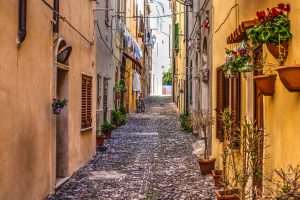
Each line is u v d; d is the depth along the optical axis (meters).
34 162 7.22
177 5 35.66
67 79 9.60
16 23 6.22
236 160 7.77
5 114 5.88
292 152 4.45
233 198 6.65
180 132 20.11
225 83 9.79
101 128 16.94
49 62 8.05
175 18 36.97
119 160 12.28
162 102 49.16
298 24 4.21
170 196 8.12
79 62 10.83
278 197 3.81
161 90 71.38
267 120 5.56
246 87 7.14
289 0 4.51
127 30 27.30
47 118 7.97
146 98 55.91
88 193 8.38
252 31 4.64
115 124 21.52
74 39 10.18
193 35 19.44
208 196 8.09
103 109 17.58
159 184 9.18
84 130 11.39
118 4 23.03
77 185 9.07
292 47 4.39
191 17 20.98
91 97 12.59
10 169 6.09
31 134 7.03
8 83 5.96
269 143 5.44
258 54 6.28
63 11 9.11
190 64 22.09
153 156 13.04
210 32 12.19
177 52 35.09
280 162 4.90
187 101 23.27
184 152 13.81
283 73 4.02
